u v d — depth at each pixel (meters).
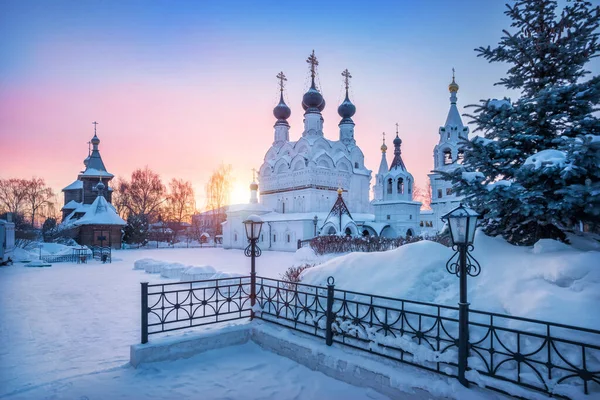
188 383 5.60
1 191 64.50
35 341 7.79
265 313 7.67
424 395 4.63
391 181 44.69
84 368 6.32
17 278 18.23
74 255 29.86
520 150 6.78
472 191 6.36
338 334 6.04
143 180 68.06
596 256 5.04
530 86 7.15
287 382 5.62
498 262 6.05
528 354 4.09
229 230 51.62
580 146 5.20
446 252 6.67
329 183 46.66
